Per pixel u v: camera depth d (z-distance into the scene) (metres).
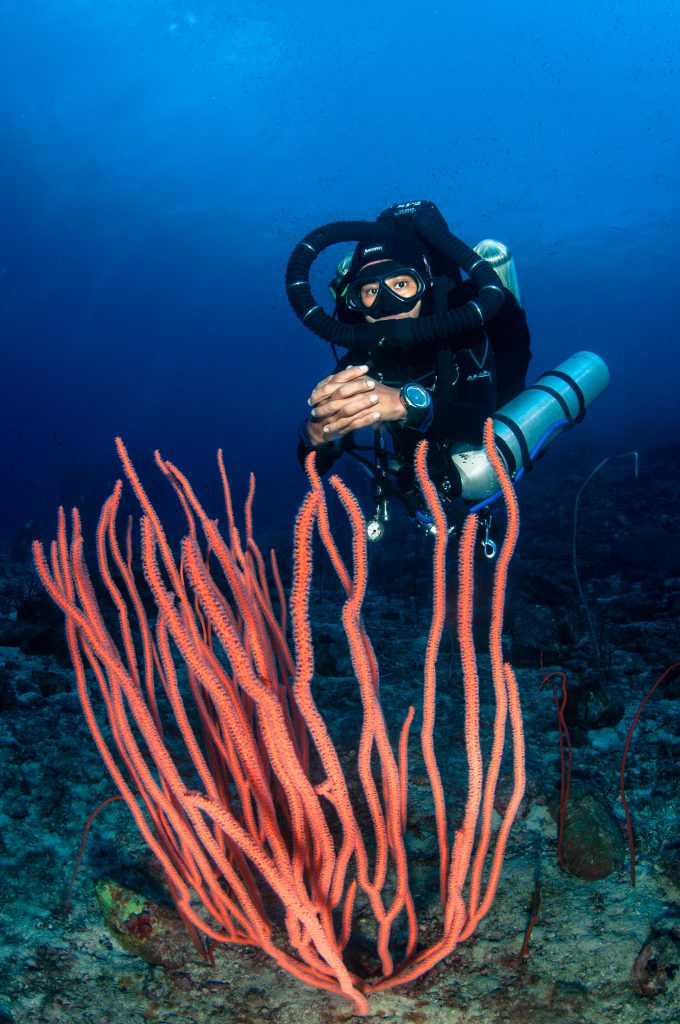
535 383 3.33
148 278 67.44
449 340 3.01
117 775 1.81
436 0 42.09
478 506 2.92
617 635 5.10
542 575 6.42
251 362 103.12
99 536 1.86
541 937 2.18
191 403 118.25
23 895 2.42
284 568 7.46
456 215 54.84
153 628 5.08
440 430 2.70
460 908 1.61
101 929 2.29
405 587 7.26
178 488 1.72
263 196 52.34
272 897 2.28
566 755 3.30
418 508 2.92
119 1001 2.01
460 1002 1.96
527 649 4.58
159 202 52.56
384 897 2.34
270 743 1.38
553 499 12.72
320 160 50.22
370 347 2.98
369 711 1.49
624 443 20.70
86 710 1.82
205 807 1.36
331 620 6.00
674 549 7.75
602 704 3.53
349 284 3.12
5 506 22.44
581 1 42.62
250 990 2.04
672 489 11.94
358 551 1.31
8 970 2.11
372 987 1.85
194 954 2.14
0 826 2.78
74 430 116.00
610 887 2.39
